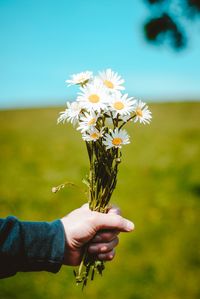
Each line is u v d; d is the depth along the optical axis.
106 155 1.78
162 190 7.35
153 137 12.55
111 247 1.71
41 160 10.00
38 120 17.38
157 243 5.25
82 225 1.60
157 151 10.53
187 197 6.89
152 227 5.75
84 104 1.64
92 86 1.69
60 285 4.30
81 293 4.20
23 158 10.27
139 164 9.27
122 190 7.44
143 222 5.95
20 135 13.90
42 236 1.55
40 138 13.18
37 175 8.68
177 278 4.43
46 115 18.48
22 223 1.56
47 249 1.55
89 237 1.62
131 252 5.02
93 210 1.79
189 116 16.45
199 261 4.77
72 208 6.76
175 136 12.52
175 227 5.72
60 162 9.69
